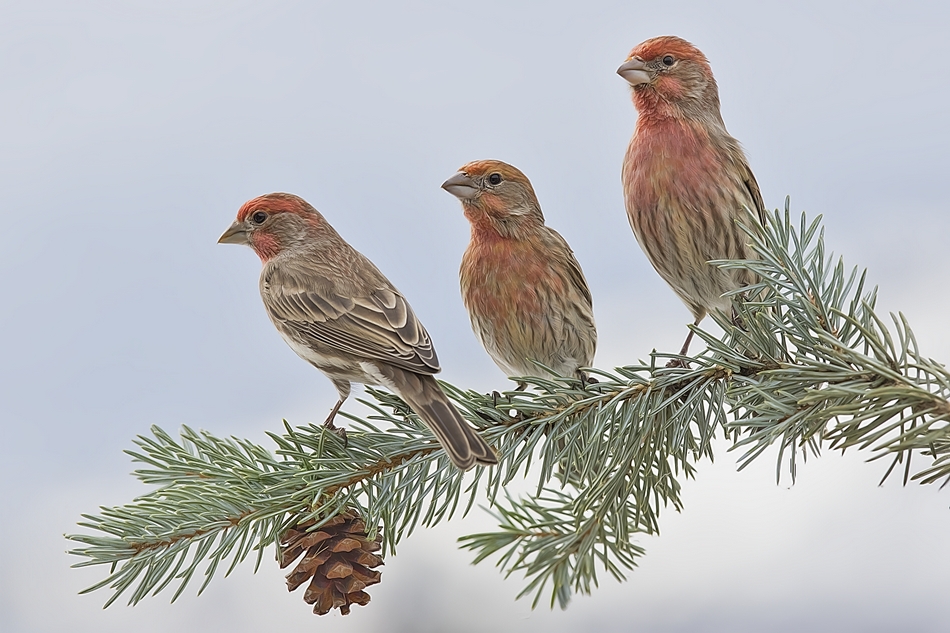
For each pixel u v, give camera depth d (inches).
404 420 277.1
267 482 257.3
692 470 267.6
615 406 262.5
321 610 246.5
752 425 236.8
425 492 260.7
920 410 206.7
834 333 252.1
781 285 253.9
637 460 260.5
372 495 258.7
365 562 249.1
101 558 241.4
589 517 232.2
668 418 265.3
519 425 274.4
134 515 245.6
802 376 234.7
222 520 247.9
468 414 281.1
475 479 247.1
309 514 250.2
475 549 223.8
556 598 209.5
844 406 207.0
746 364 256.7
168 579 241.9
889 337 220.8
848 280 253.3
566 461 263.1
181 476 265.0
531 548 221.0
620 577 217.3
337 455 268.7
